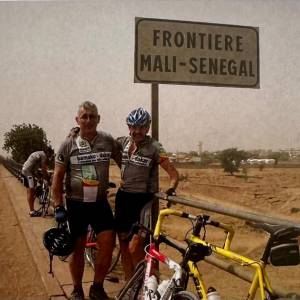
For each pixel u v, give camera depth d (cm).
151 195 365
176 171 359
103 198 370
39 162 851
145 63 406
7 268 491
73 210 365
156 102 414
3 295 399
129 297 305
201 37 419
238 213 254
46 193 852
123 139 379
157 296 258
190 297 233
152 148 358
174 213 295
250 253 747
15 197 1247
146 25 407
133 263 353
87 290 399
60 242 356
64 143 362
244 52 429
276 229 211
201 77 418
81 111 354
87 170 359
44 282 423
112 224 370
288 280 546
